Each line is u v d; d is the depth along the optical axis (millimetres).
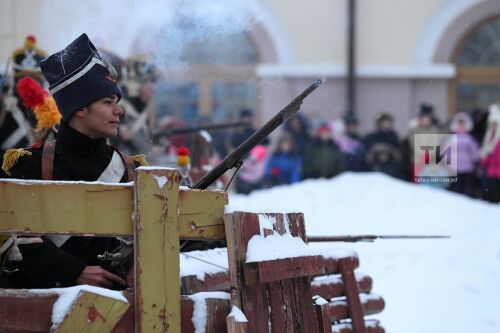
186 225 9156
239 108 46875
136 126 25172
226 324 9398
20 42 41625
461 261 22641
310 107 47312
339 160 38031
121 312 8797
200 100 46312
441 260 22875
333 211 31281
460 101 49062
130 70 24984
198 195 9250
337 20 47688
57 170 10359
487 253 23109
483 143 36812
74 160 10469
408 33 48406
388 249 24828
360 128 48250
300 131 39094
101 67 10508
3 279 10250
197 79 46219
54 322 8633
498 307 19672
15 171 10328
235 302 9195
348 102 47719
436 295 20562
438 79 48500
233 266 9211
